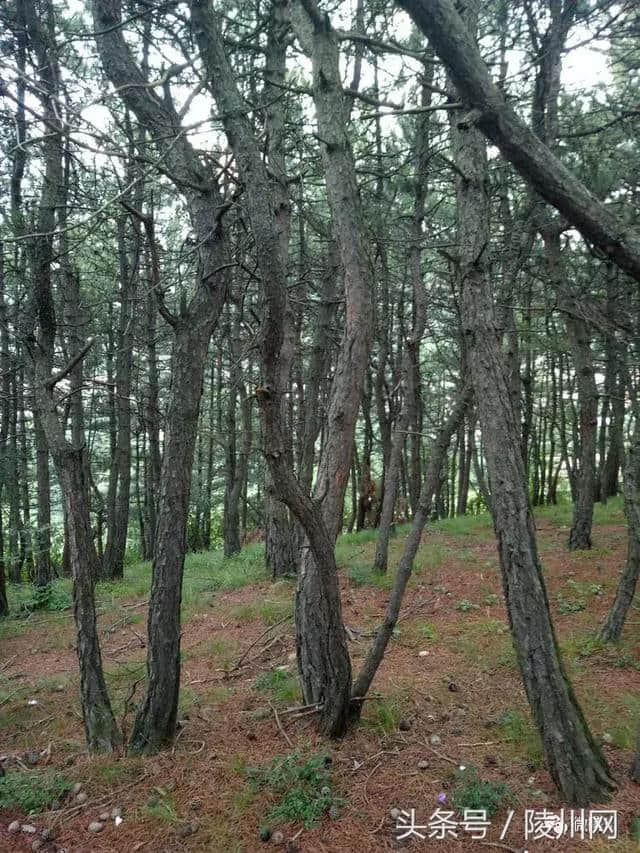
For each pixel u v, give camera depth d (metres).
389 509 8.67
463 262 3.36
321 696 4.19
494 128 2.16
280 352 3.16
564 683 3.18
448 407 18.94
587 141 7.61
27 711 5.07
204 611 7.69
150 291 4.14
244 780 3.52
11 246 8.20
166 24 4.48
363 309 4.22
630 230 2.18
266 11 6.91
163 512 3.92
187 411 3.93
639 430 5.02
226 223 4.79
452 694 4.63
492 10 6.59
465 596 7.32
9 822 3.31
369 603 7.36
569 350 9.65
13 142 4.28
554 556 9.01
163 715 3.93
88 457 11.84
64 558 15.17
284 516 9.06
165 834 3.11
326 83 3.92
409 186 7.99
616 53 6.93
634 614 6.25
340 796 3.32
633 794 3.13
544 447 19.62
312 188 10.33
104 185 5.31
